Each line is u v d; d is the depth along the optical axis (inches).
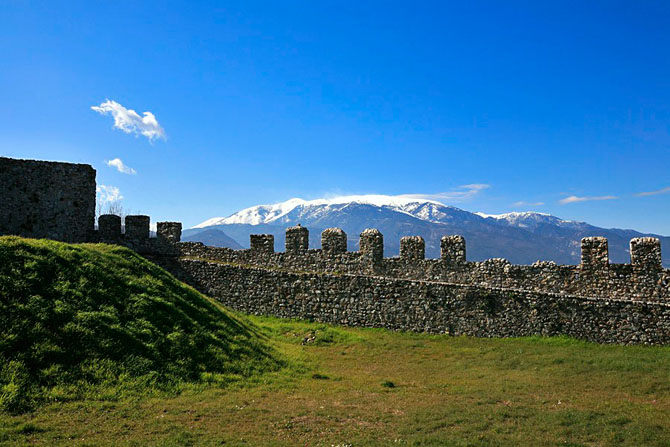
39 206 1286.9
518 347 885.8
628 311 885.2
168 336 645.3
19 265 618.8
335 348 928.3
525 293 957.2
